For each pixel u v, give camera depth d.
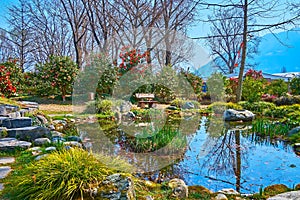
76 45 14.95
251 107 9.72
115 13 13.67
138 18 12.31
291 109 8.65
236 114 7.88
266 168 3.70
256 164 3.88
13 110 5.33
